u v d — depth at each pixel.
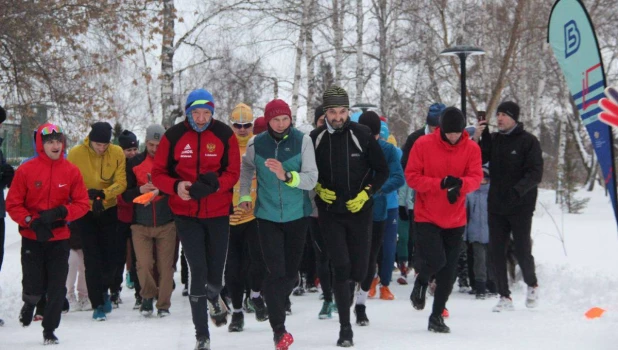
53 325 6.65
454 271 6.84
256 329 7.28
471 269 9.60
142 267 8.15
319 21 21.66
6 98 15.27
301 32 21.08
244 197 6.46
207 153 6.06
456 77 26.70
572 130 36.19
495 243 7.97
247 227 7.34
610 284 8.42
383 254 9.09
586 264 10.51
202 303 6.01
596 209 26.03
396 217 9.08
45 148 6.76
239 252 7.38
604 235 15.10
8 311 8.55
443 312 7.39
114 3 16.36
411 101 29.36
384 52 24.64
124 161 8.38
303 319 7.83
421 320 7.55
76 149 8.30
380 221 7.39
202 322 5.99
